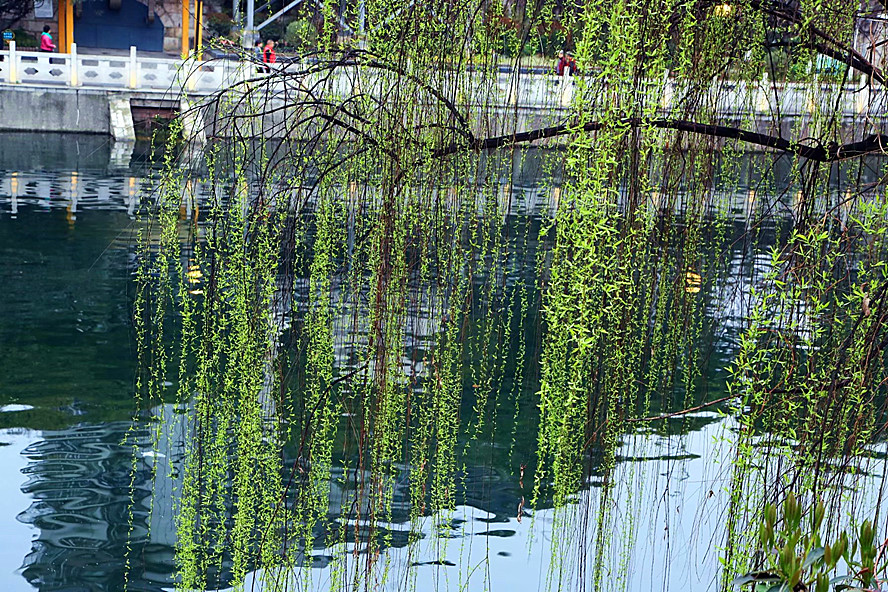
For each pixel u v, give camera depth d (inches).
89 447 213.8
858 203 104.3
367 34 126.6
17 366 258.2
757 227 120.3
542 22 127.1
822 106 126.8
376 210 130.1
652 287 141.6
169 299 314.8
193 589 158.1
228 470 187.2
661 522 173.0
